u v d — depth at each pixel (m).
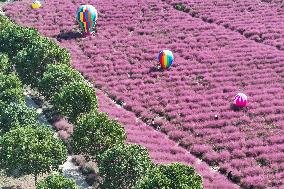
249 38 77.25
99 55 72.81
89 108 49.06
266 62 68.81
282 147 48.91
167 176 35.06
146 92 61.84
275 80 64.00
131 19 85.75
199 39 76.88
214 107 57.47
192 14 87.62
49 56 58.28
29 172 40.00
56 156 40.94
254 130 52.59
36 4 91.44
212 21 84.25
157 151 48.56
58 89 53.56
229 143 50.00
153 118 55.97
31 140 39.97
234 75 65.56
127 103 59.06
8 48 63.78
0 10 91.69
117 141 43.03
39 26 83.50
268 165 46.66
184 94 60.88
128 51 73.69
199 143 50.59
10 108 45.56
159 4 92.19
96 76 66.56
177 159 47.06
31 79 58.62
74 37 79.56
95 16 78.19
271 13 86.00
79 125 43.53
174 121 54.91
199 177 35.50
